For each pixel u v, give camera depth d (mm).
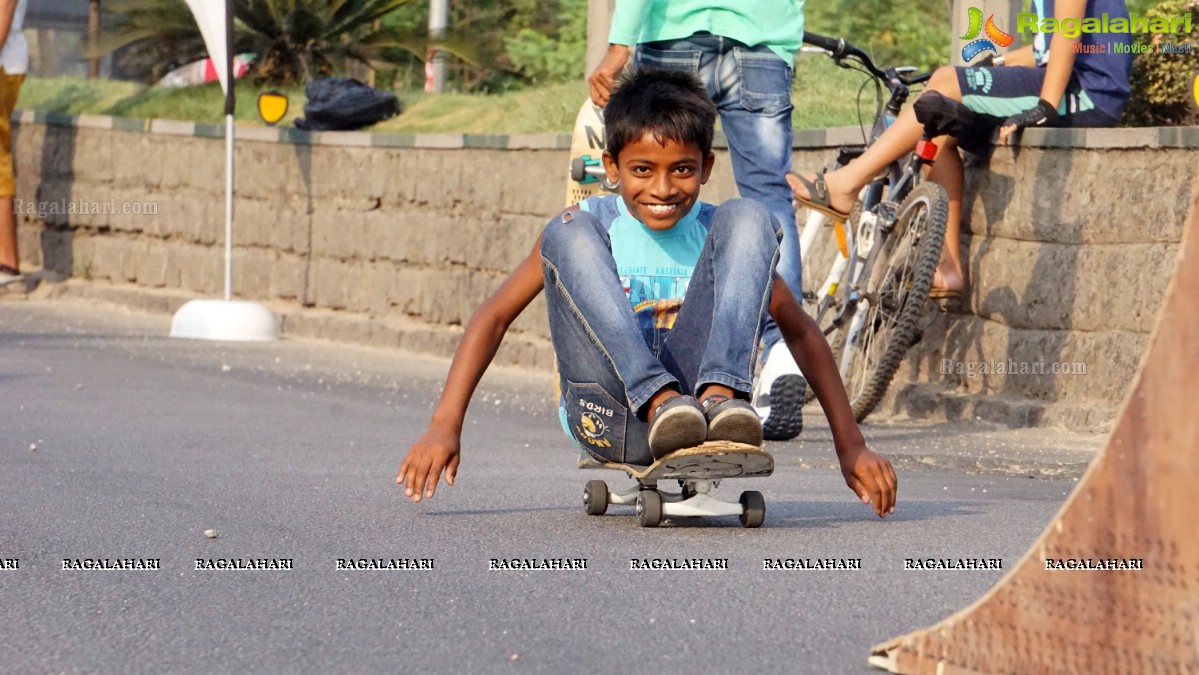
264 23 18078
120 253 17797
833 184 8977
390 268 14859
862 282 9102
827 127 12008
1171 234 8438
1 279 17953
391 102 16109
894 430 8906
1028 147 9125
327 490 5988
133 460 6859
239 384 10906
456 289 14141
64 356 12250
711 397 4430
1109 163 8750
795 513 5395
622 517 5266
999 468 7203
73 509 5402
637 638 3475
